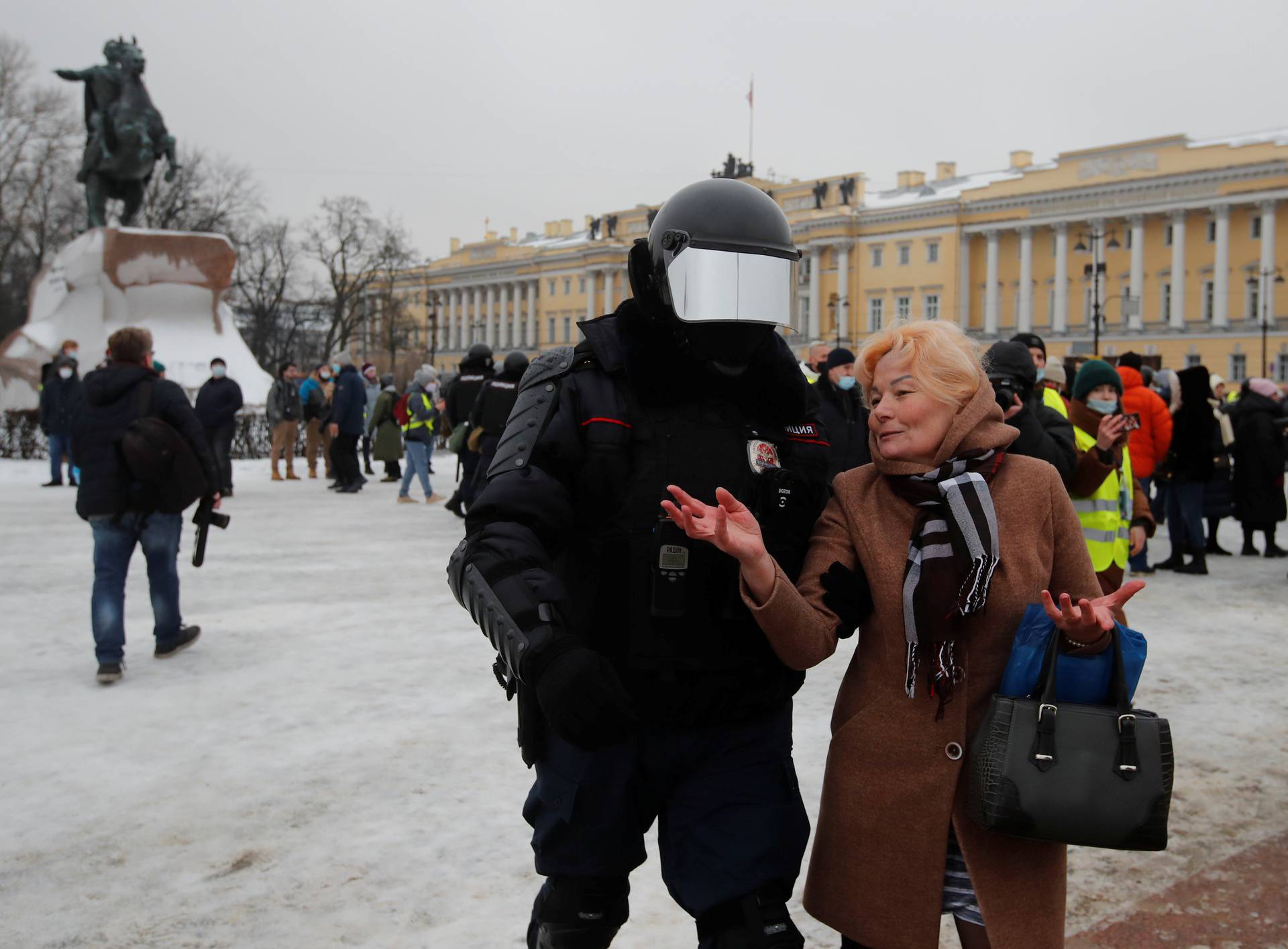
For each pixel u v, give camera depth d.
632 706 1.96
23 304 57.59
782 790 2.08
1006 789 1.84
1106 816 1.81
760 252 2.04
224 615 7.41
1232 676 5.85
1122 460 5.88
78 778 4.27
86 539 11.03
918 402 2.08
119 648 5.72
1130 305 63.25
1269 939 2.95
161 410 5.91
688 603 1.99
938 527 2.04
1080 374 6.15
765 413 2.15
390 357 76.56
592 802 2.03
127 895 3.26
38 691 5.52
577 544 2.07
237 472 21.06
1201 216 66.12
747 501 2.06
